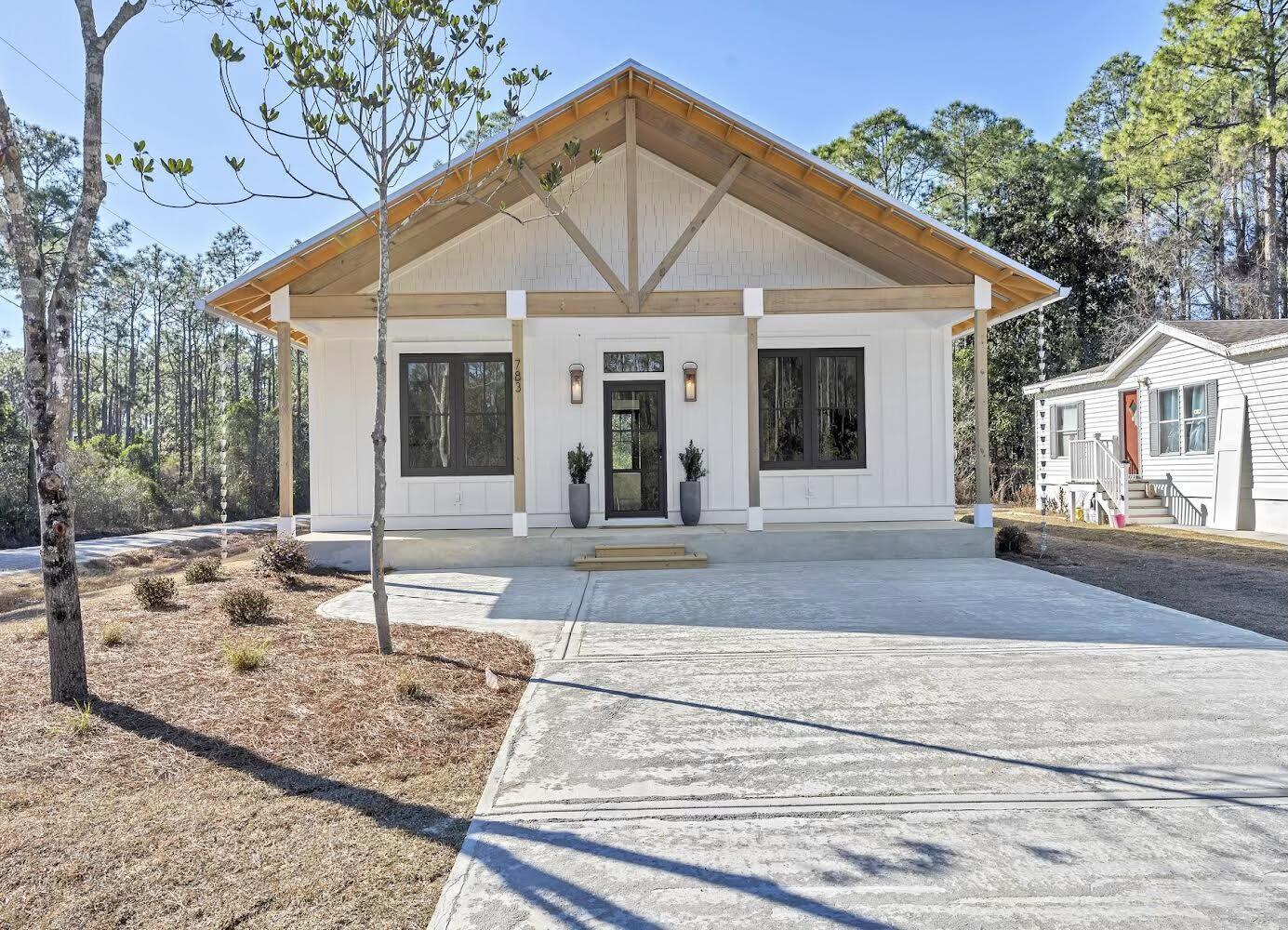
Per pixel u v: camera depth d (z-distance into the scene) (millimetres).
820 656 5688
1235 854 2902
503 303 9938
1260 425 14273
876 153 33750
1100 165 29375
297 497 36188
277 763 3857
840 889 2695
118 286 40719
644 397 11969
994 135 30766
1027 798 3383
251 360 49219
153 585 7320
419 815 3330
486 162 9602
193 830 3180
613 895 2682
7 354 39750
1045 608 7230
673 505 11859
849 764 3770
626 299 10008
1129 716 4359
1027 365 25312
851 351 11945
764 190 10805
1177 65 22781
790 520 11867
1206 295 26766
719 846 3002
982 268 10289
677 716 4461
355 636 6230
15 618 9086
